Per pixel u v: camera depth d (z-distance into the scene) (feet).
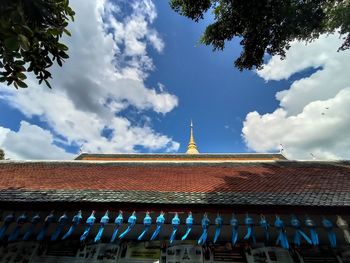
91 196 20.85
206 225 18.56
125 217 20.97
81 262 19.81
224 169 35.65
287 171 32.55
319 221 19.80
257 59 28.40
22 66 16.88
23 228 22.12
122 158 67.51
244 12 24.43
